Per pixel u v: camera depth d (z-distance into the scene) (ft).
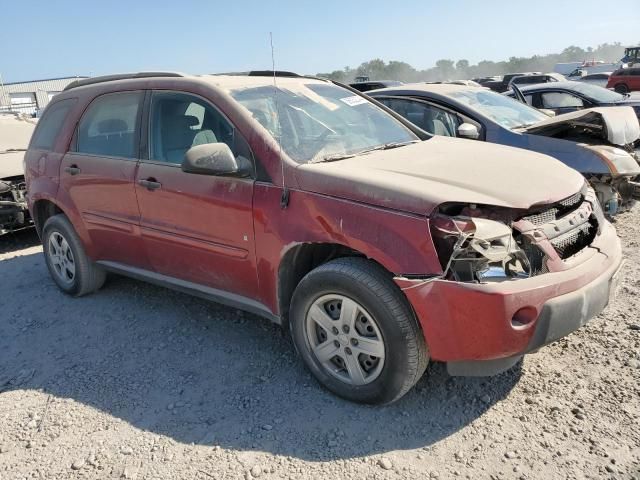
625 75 85.10
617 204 18.38
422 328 8.85
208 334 13.16
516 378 10.56
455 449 8.81
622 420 9.20
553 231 9.32
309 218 9.84
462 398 10.09
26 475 8.79
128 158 13.14
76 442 9.51
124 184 13.02
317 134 11.68
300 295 10.16
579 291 8.91
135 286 16.43
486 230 8.51
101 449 9.29
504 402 9.89
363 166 10.27
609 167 17.80
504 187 9.43
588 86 34.71
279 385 10.85
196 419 9.95
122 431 9.74
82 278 15.33
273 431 9.49
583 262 9.39
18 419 10.26
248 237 10.79
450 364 9.07
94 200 13.94
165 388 11.01
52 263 16.16
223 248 11.32
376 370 9.53
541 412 9.55
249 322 13.65
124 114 13.44
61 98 15.70
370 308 9.19
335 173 9.75
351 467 8.55
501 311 8.33
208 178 11.30
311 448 9.03
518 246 8.89
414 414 9.74
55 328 14.03
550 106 34.27
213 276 11.93
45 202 16.06
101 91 14.23
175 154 12.24
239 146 11.00
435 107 21.97
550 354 11.26
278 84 12.91
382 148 12.22
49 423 10.07
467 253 8.52
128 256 13.84
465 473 8.29
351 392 9.93
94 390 11.09
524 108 23.52
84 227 14.56
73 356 12.55
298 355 11.62
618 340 11.59
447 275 8.58
